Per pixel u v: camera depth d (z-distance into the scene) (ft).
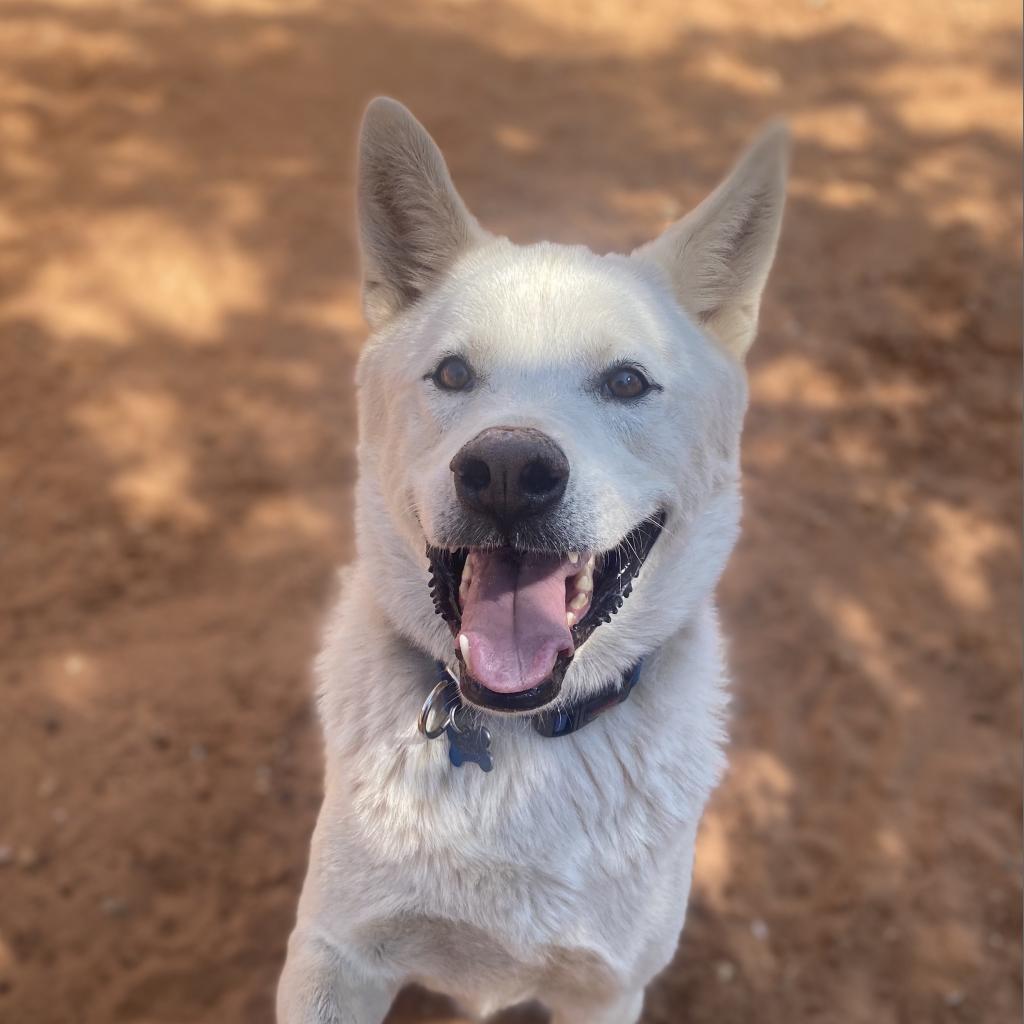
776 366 3.65
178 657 2.68
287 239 4.09
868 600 2.93
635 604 1.51
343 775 1.52
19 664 2.65
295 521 3.08
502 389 1.45
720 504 1.61
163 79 4.96
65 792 2.39
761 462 3.31
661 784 1.51
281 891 2.26
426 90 5.08
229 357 3.60
